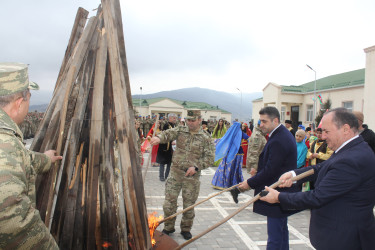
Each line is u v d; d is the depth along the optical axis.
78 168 1.82
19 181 1.02
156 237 2.43
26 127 14.47
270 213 2.55
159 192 5.61
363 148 1.72
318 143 5.12
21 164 1.09
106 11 1.92
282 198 1.86
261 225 4.09
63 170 1.73
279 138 2.58
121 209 1.79
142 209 1.84
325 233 1.76
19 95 1.27
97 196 1.80
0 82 1.19
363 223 1.66
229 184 5.92
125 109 1.84
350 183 1.63
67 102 1.81
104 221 1.82
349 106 20.41
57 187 1.70
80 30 2.14
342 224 1.69
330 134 1.82
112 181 1.84
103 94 1.91
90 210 1.76
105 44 1.95
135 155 1.85
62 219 1.74
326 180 1.71
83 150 1.88
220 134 9.02
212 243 3.45
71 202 1.75
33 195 1.26
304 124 24.80
